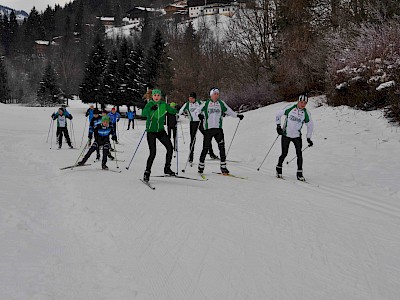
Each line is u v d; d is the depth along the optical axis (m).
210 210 5.07
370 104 12.07
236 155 10.51
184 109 9.33
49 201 5.62
